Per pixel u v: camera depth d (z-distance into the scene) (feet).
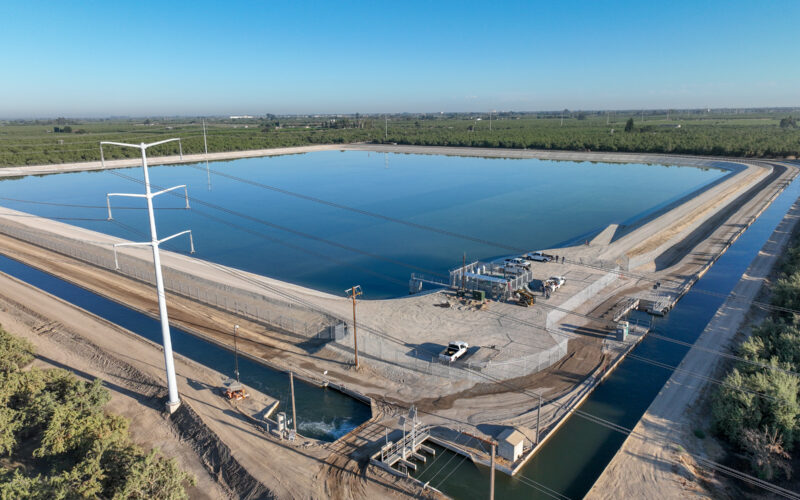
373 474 110.11
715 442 121.39
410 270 272.51
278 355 168.66
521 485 108.88
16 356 149.59
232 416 132.36
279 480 108.06
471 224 378.73
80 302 219.61
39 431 120.67
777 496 103.96
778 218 356.59
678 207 373.20
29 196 476.13
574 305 203.51
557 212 415.03
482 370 149.38
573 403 137.18
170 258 272.92
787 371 127.54
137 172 635.25
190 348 175.83
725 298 215.72
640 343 175.42
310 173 633.61
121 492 88.99
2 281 239.71
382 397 142.10
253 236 348.38
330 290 240.94
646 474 110.11
